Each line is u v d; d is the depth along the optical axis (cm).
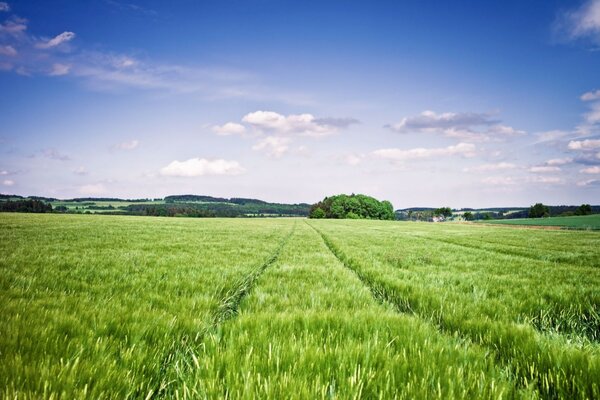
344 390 229
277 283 752
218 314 493
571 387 251
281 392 221
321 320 389
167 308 474
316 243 2295
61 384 219
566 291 661
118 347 297
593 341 396
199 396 224
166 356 309
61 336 307
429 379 255
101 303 459
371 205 15512
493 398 226
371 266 1116
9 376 220
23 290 536
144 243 1753
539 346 317
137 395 242
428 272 974
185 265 985
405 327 369
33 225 3294
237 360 276
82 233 2370
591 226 7262
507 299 600
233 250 1530
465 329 416
